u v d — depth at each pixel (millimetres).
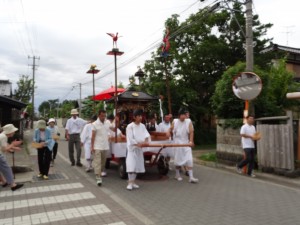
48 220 5336
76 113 11148
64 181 8477
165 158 9195
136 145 7469
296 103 13828
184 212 5730
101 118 8109
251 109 10820
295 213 5684
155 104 11477
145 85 18469
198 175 9469
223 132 11945
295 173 8797
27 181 8445
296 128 9523
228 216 5504
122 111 10664
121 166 8750
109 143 8961
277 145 9273
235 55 18000
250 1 10742
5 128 7477
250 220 5297
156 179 8766
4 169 7305
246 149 9305
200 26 17625
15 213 5734
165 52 11328
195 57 17781
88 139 10000
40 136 8805
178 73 18422
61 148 17828
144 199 6633
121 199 6633
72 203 6344
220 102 11930
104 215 5570
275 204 6258
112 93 10539
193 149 16953
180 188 7664
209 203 6312
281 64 14719
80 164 11094
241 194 7062
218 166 11312
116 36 9164
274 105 11906
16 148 7367
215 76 18562
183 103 18125
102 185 7996
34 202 6430
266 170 9633
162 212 5734
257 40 17219
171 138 8945
